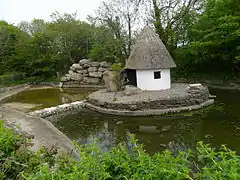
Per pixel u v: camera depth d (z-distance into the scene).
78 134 9.42
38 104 15.59
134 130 9.46
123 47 23.17
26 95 19.56
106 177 1.95
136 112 11.20
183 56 20.67
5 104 15.97
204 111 11.14
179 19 21.09
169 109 11.24
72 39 27.45
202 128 8.98
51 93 20.09
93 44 26.27
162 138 8.40
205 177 1.87
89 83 22.58
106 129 9.84
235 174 1.62
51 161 3.22
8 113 11.98
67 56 27.66
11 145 3.30
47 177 2.05
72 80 23.19
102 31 24.27
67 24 27.33
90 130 9.85
